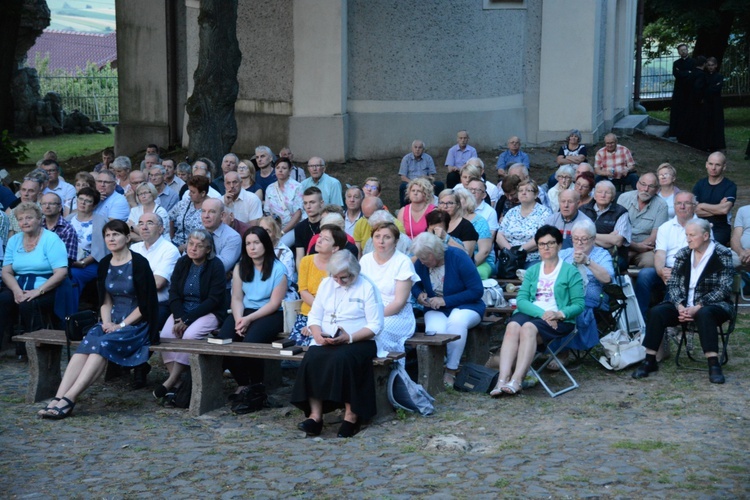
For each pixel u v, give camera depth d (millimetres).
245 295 7379
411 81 17859
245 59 18047
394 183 16547
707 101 21188
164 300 7824
